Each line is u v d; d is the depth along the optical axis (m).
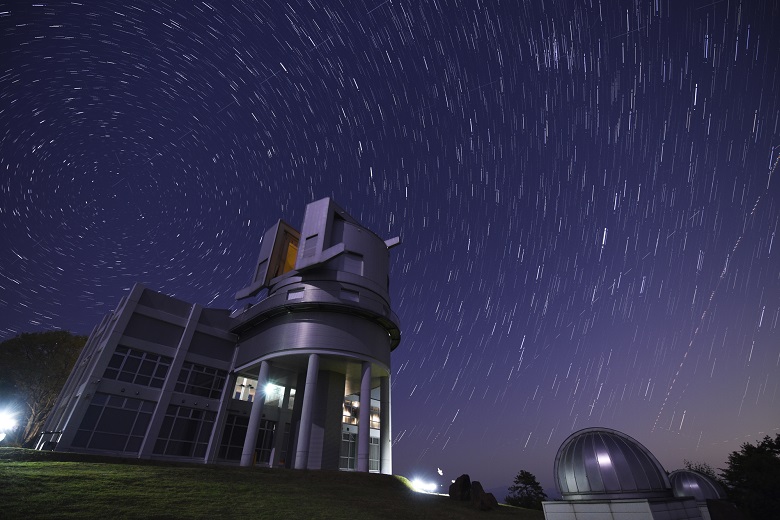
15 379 39.22
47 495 13.77
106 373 28.83
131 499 14.65
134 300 31.81
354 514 17.27
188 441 31.00
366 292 34.03
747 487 31.22
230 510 15.19
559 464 15.97
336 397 33.84
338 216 37.62
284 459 36.00
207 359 34.09
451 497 26.08
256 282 36.12
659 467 14.84
